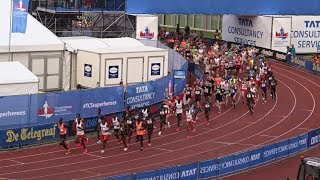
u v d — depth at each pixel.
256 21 83.75
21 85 48.19
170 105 54.97
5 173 39.91
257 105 61.31
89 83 57.28
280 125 54.62
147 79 58.97
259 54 78.12
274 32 82.31
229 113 57.84
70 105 47.78
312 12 84.88
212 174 39.91
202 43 79.81
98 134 47.06
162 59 59.72
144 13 73.50
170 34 87.69
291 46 82.75
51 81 57.56
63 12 68.00
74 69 58.38
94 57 56.59
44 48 56.53
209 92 59.34
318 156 46.16
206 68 66.62
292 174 42.00
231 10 80.25
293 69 78.50
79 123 44.88
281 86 69.62
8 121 44.72
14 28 51.50
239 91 65.00
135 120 46.69
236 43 87.31
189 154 45.69
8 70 49.56
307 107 61.38
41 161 42.72
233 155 41.25
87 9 69.50
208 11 78.50
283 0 83.31
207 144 48.41
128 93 51.97
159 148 46.94
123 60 57.28
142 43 67.81
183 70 60.62
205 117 55.12
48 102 46.56
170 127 52.62
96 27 71.75
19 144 45.06
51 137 46.66
